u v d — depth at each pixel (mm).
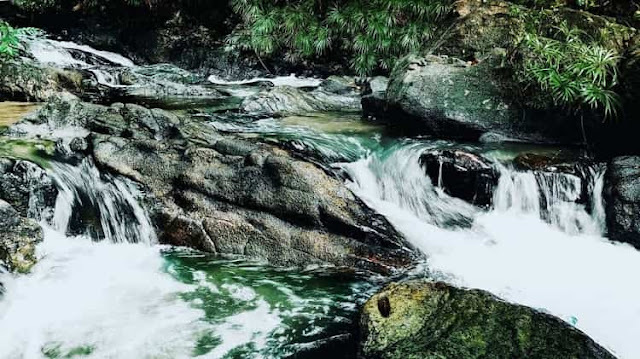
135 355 3646
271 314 4160
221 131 6492
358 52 10781
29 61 9352
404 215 5465
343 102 8898
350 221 4926
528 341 3266
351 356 3682
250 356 3688
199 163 5402
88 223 5242
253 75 12086
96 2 13484
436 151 5652
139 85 10164
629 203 5016
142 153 5520
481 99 6426
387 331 3488
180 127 5859
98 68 11156
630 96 5691
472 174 5457
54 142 5578
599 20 6898
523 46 6441
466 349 3236
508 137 6262
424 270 4707
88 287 4422
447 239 5180
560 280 4574
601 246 5090
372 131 6867
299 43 11281
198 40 12797
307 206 5000
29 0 13656
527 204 5457
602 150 5973
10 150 5281
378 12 10398
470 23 7477
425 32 9891
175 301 4285
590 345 3244
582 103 5926
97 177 5418
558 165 5496
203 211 5180
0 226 4488
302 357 3684
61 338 3795
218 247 5008
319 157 5840
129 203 5297
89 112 6047
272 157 5266
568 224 5355
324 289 4492
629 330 3920
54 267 4605
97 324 3957
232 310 4191
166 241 5160
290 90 8758
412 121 6605
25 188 4945
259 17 11484
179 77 11016
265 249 4922
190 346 3760
